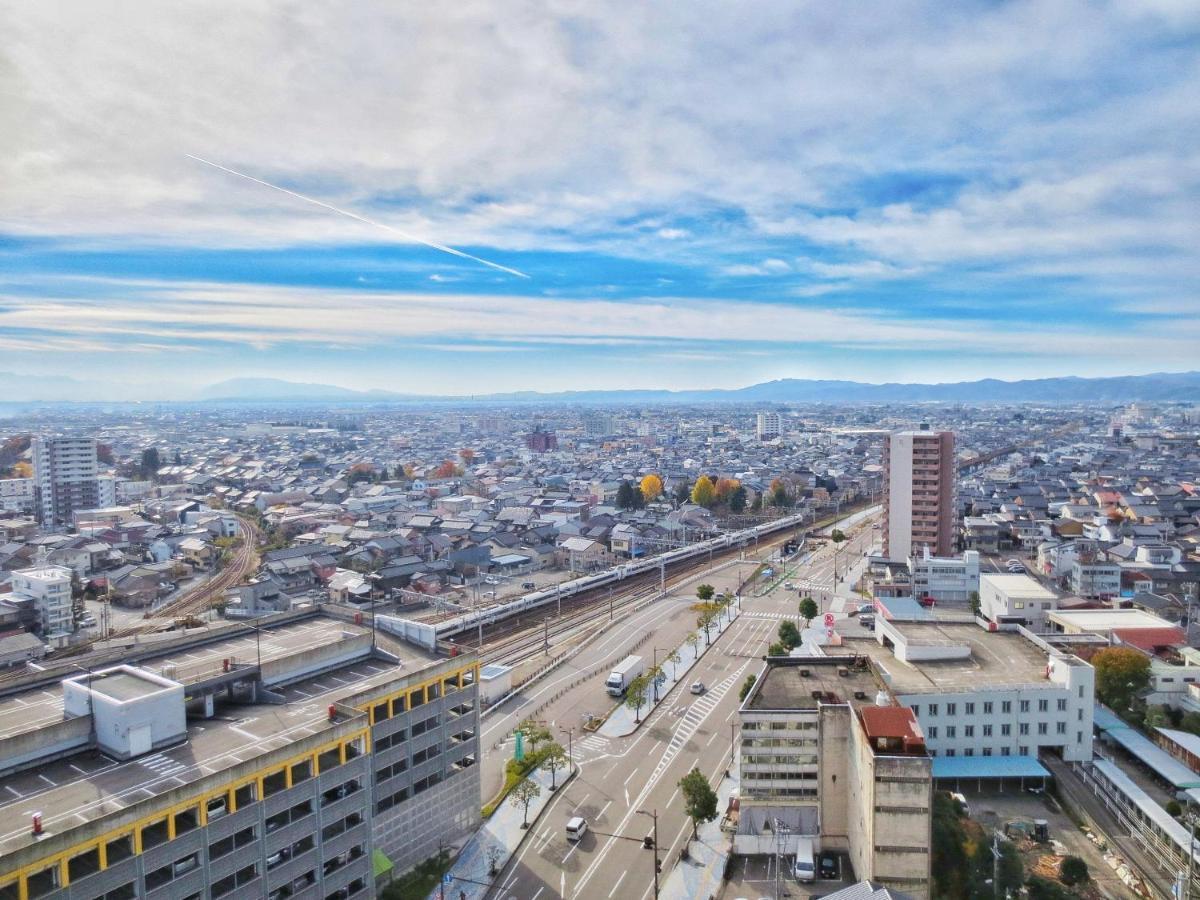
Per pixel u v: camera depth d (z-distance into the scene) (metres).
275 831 70.50
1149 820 89.88
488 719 128.75
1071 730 105.50
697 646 161.88
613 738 120.88
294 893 72.06
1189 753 102.50
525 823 96.50
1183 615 164.00
